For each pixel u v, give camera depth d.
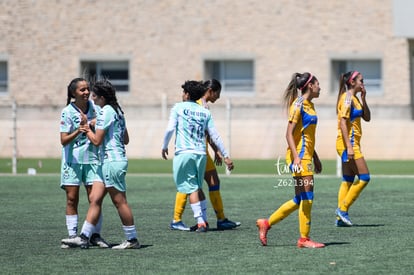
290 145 31.84
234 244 33.47
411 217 40.84
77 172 33.00
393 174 66.31
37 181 60.56
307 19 110.19
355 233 35.97
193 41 113.69
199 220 37.03
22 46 117.25
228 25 112.75
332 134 86.06
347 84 38.53
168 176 64.00
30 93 117.38
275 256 30.56
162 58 114.50
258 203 47.03
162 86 114.50
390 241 33.69
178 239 34.94
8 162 82.50
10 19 117.25
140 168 74.06
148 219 41.03
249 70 113.44
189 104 37.16
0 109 117.38
